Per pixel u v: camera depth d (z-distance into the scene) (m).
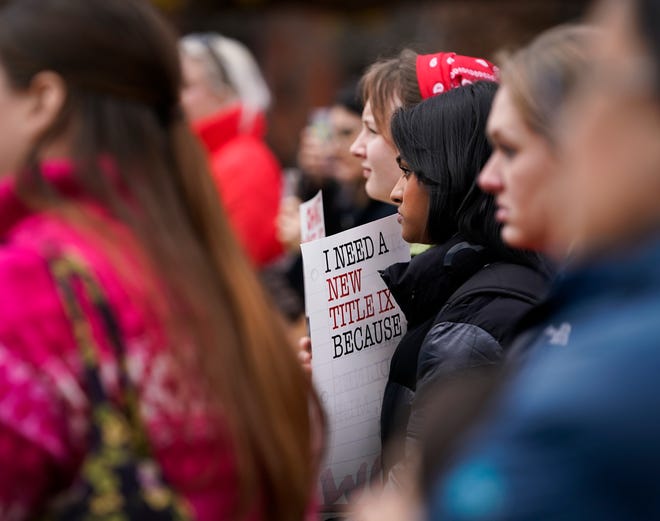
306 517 3.24
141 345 2.89
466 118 4.61
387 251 5.13
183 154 3.24
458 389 2.23
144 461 2.87
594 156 1.96
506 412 1.93
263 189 9.66
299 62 17.55
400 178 5.11
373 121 5.42
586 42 3.09
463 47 14.74
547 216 3.18
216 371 3.01
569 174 2.11
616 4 1.97
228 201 9.55
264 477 3.12
